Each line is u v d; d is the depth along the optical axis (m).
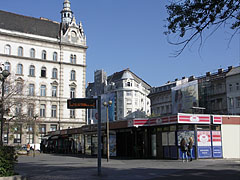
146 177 13.73
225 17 10.05
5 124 46.53
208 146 24.45
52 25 69.31
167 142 25.62
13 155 13.86
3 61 60.09
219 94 61.50
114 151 31.78
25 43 62.88
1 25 61.25
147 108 112.62
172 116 23.94
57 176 15.18
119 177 14.10
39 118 53.25
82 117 67.44
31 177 14.85
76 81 67.81
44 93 64.06
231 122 25.56
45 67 64.69
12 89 46.47
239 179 12.05
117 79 108.62
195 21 10.38
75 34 69.19
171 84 78.88
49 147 51.56
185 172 15.02
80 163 23.88
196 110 36.38
